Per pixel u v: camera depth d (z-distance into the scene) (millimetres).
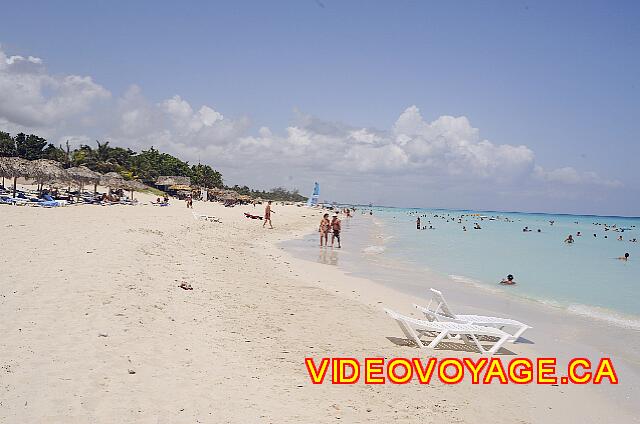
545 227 82938
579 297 17234
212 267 17469
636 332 12438
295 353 8938
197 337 9000
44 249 14875
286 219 64188
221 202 90875
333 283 17609
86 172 49250
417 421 6547
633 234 67188
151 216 36281
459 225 75438
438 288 18125
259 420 5984
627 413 7543
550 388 8398
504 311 14680
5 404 5547
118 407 5812
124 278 12211
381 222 81125
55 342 7535
